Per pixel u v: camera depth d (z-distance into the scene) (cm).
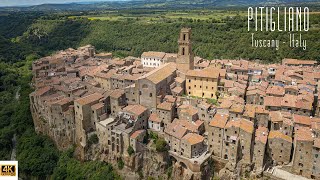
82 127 17450
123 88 19300
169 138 16075
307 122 15338
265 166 15112
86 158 17562
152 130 17088
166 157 15888
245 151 15012
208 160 15325
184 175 15175
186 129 15925
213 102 18338
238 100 17375
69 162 18025
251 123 15500
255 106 16925
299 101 16738
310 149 14012
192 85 19700
